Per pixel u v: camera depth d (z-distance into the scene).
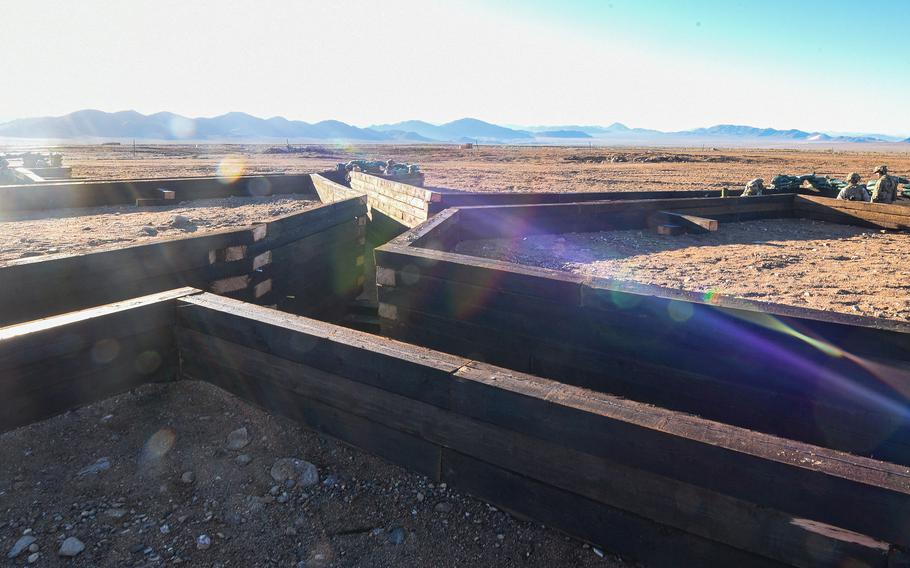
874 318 2.68
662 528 2.04
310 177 13.85
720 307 2.94
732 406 3.04
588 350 3.52
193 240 4.44
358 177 12.70
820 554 1.75
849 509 1.69
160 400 3.21
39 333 2.66
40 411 2.73
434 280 4.20
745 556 1.89
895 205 9.55
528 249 7.43
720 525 1.92
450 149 84.69
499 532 2.34
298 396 2.97
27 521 2.25
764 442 1.87
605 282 3.49
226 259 4.77
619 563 2.18
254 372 3.10
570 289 3.50
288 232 5.73
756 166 40.34
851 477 1.67
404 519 2.41
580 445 2.15
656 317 3.18
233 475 2.64
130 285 4.03
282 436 2.94
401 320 4.48
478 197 9.98
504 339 3.90
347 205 7.50
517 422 2.28
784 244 8.16
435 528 2.36
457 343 4.19
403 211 9.19
